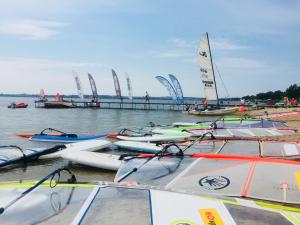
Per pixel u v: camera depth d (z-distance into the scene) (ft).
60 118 134.31
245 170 19.83
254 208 11.43
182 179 18.61
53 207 11.39
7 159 39.34
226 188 17.26
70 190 12.91
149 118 133.08
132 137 56.95
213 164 21.18
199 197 12.09
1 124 106.11
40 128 93.91
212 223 10.11
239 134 45.52
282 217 10.77
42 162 42.45
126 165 21.59
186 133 52.49
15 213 11.16
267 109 148.97
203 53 144.25
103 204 11.30
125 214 10.53
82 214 10.57
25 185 14.35
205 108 148.46
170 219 10.28
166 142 50.06
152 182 18.33
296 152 25.95
